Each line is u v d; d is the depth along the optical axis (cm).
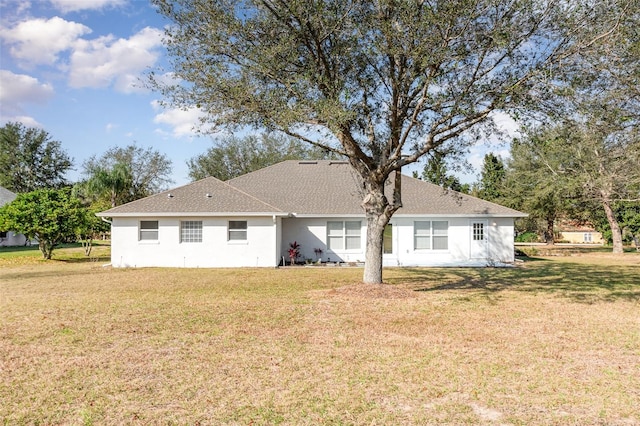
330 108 870
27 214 2205
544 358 591
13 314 874
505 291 1220
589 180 2288
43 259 2328
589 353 614
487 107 974
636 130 1084
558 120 946
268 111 958
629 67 920
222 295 1136
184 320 824
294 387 479
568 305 995
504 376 516
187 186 2138
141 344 655
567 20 862
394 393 463
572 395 457
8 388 477
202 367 547
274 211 1953
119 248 1977
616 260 2447
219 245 1983
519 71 948
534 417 404
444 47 884
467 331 742
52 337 695
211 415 407
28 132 5897
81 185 3388
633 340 685
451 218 2158
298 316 862
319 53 996
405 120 1142
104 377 511
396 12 918
